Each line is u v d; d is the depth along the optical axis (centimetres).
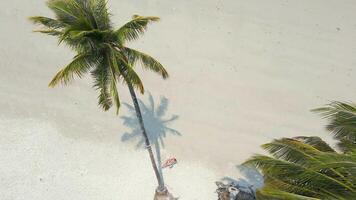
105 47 1582
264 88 2666
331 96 2634
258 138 2417
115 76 1619
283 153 1431
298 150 1401
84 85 2617
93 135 2386
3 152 2280
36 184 2153
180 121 2470
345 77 2742
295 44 2922
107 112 2489
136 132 2405
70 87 2603
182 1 3173
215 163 2297
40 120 2447
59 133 2389
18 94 2569
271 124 2484
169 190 2164
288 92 2648
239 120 2497
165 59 2789
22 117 2455
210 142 2386
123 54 1617
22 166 2225
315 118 2514
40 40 2877
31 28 2948
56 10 1586
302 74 2750
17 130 2388
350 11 3147
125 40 1592
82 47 1527
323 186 1320
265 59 2827
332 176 1345
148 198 2125
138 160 2280
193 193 2164
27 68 2709
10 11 3048
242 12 3112
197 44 2894
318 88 2677
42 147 2319
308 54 2864
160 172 2234
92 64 1603
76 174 2206
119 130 2411
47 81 2645
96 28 1591
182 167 2269
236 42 2920
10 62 2738
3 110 2483
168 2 3162
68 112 2492
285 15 3103
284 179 1391
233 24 3034
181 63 2772
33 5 3109
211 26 3016
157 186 2169
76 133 2392
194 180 2219
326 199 1299
